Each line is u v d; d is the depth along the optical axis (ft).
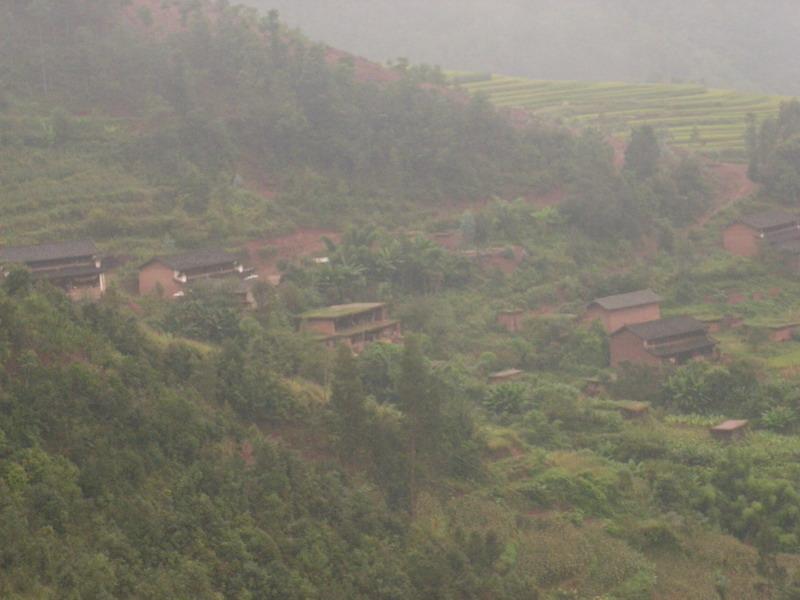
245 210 266.98
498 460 167.53
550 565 139.03
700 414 206.08
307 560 115.85
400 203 291.17
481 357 223.92
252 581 109.70
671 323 235.40
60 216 244.42
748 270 278.26
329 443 143.95
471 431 165.07
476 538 130.93
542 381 215.31
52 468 106.22
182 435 123.24
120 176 265.75
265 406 144.46
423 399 145.07
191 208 262.26
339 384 143.64
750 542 157.17
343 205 282.77
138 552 104.94
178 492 116.06
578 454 175.11
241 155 289.12
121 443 116.78
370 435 143.84
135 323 149.89
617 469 168.45
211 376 139.44
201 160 278.67
